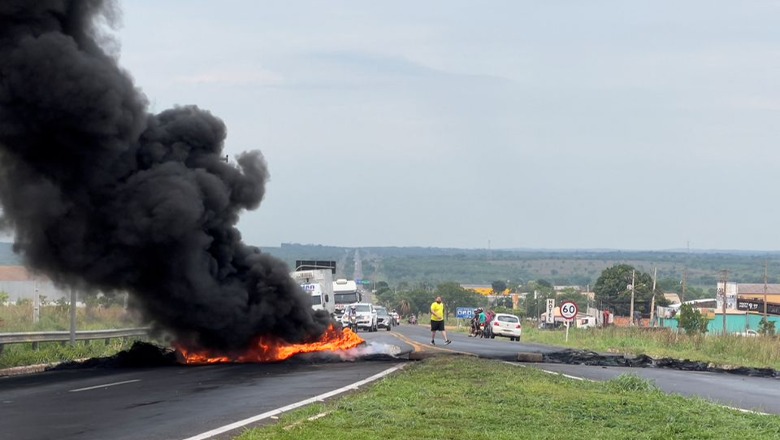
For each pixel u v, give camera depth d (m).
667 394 20.95
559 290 194.62
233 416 15.34
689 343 50.78
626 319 123.06
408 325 109.88
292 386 20.95
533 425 14.54
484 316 69.38
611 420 15.36
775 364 39.12
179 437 12.90
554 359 32.78
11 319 38.91
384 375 23.83
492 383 20.84
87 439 12.73
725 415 16.55
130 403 17.39
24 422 14.59
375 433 13.14
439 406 16.59
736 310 123.75
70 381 22.59
